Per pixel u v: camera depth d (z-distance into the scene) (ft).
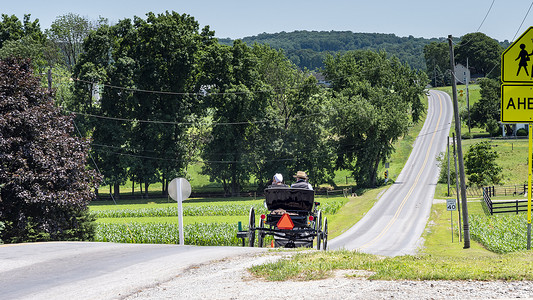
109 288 30.40
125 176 301.63
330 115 319.47
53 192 95.96
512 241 117.80
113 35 304.71
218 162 316.40
